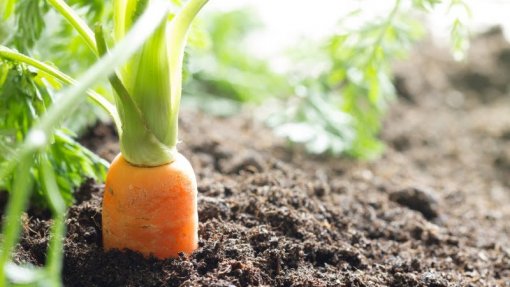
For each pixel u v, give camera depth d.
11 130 0.34
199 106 0.65
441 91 0.78
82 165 0.38
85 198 0.39
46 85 0.35
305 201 0.42
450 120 0.72
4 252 0.25
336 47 0.50
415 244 0.43
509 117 0.73
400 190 0.49
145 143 0.32
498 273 0.42
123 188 0.32
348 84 0.55
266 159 0.52
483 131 0.70
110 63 0.25
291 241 0.37
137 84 0.31
